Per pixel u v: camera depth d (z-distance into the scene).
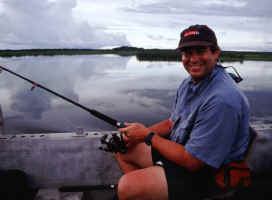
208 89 1.22
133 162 1.59
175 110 1.55
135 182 1.22
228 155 1.17
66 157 1.91
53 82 16.06
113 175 1.96
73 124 5.96
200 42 1.17
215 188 1.20
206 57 1.21
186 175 1.24
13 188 1.70
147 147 1.58
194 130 1.19
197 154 1.15
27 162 1.90
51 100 9.30
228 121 1.09
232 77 1.32
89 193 1.87
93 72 27.30
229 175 1.17
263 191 1.71
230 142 1.12
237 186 1.17
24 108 7.79
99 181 1.95
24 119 6.37
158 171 1.26
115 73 25.98
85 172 1.94
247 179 1.18
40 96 10.31
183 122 1.33
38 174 1.91
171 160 1.24
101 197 1.82
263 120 5.92
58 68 34.88
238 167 1.18
